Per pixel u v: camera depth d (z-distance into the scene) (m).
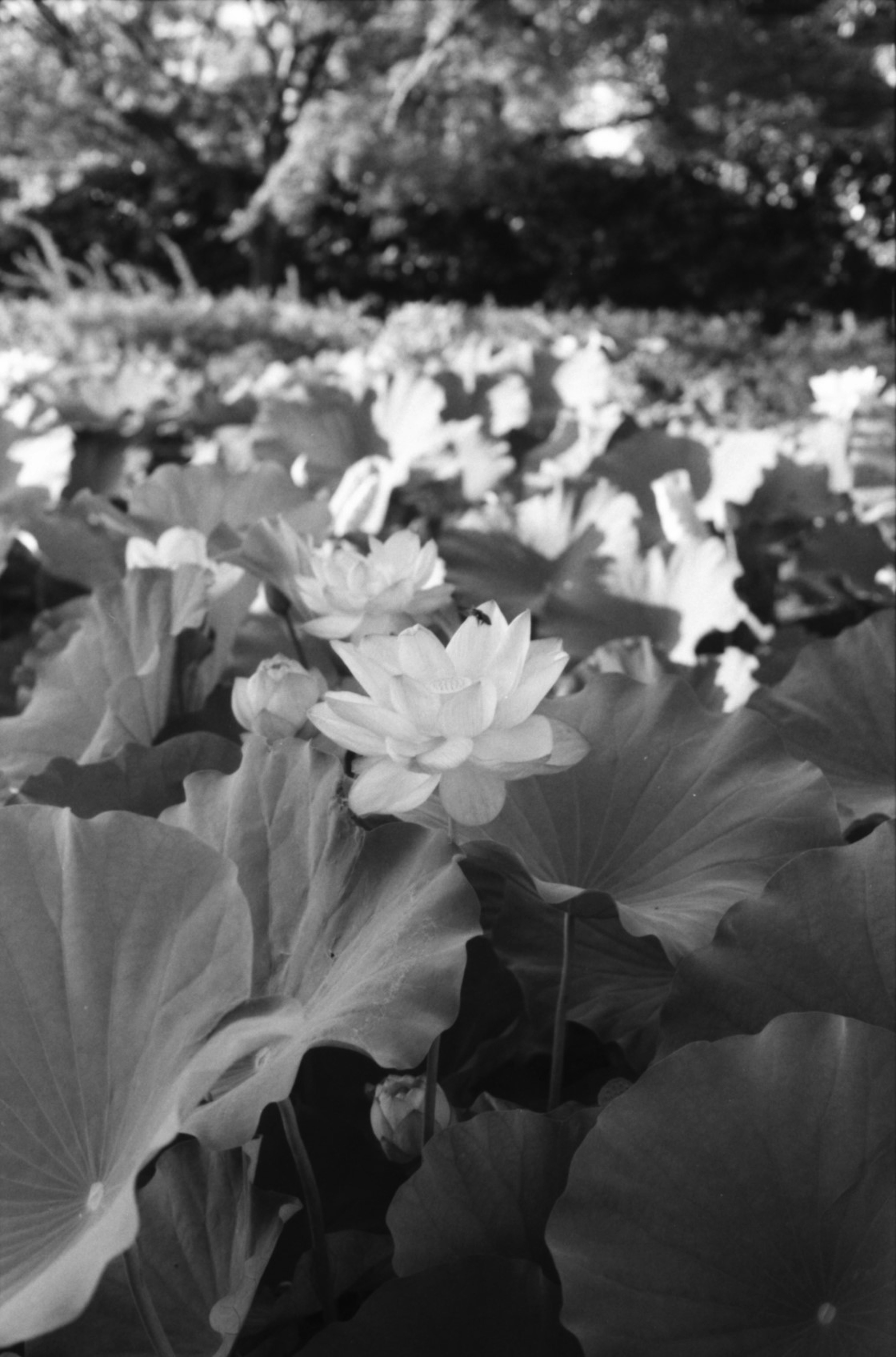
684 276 18.47
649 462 3.95
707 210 18.31
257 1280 1.54
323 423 4.54
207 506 3.34
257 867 1.73
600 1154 1.47
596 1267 1.45
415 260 19.47
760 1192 1.47
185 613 2.34
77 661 2.44
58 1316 1.26
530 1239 1.57
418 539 2.00
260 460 4.50
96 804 2.06
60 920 1.55
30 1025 1.52
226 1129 1.47
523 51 16.39
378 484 2.99
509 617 3.26
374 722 1.61
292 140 18.09
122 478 5.22
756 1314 1.46
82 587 4.03
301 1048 1.53
